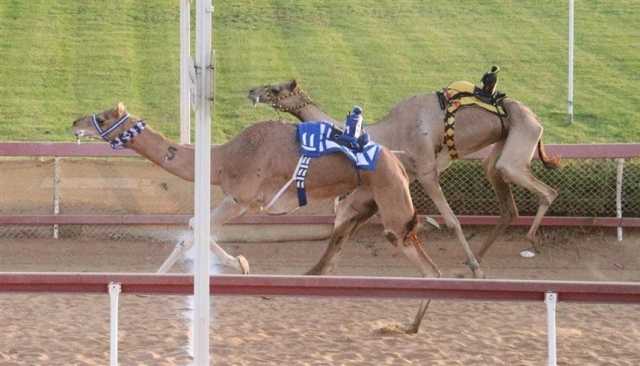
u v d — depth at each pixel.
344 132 15.21
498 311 16.28
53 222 20.12
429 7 36.47
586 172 20.61
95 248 20.11
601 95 29.22
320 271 15.48
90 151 20.12
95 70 30.45
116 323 11.12
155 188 21.08
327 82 29.69
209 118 10.10
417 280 11.09
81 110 27.73
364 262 19.81
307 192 15.34
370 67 30.98
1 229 20.42
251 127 15.69
